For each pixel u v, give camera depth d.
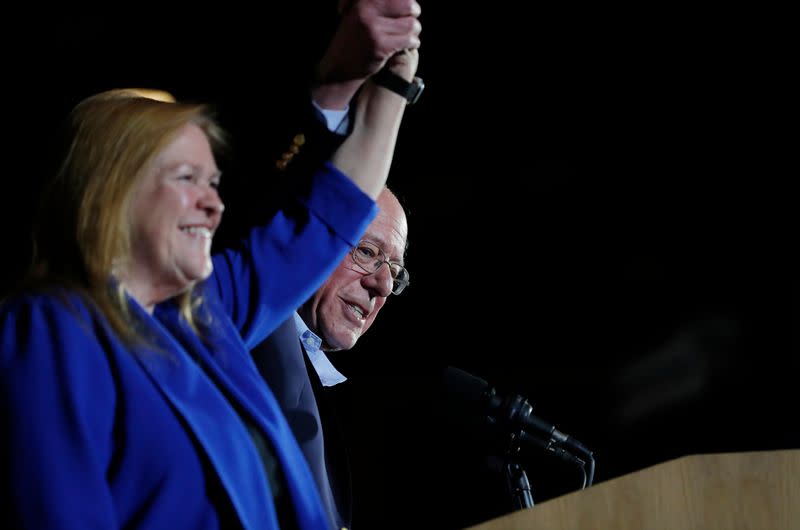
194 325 3.11
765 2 10.04
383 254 5.32
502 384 9.80
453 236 9.97
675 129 10.19
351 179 3.60
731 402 9.89
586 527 2.71
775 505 2.83
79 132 2.88
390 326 9.70
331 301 5.25
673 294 10.04
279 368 4.13
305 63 7.79
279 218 3.57
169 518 2.61
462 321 9.80
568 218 10.05
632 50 10.12
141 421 2.63
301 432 4.09
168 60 7.77
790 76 10.07
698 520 2.79
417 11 3.55
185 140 2.91
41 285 2.73
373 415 6.25
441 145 10.05
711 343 9.97
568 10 10.05
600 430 9.84
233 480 2.71
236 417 2.85
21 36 7.47
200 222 2.90
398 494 6.29
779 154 10.11
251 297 3.44
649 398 9.89
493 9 9.99
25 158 7.15
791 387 9.84
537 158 10.11
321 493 4.06
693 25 10.11
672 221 10.13
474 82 10.09
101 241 2.77
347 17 3.52
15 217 6.32
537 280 9.93
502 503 6.77
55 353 2.58
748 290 10.03
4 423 2.46
